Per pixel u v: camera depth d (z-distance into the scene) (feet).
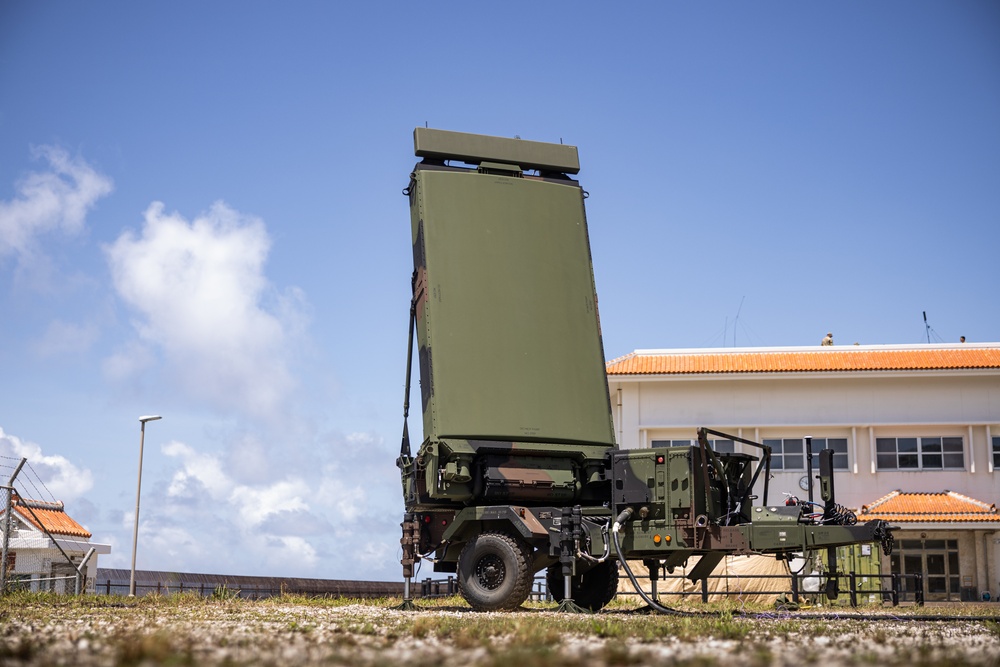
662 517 49.37
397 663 22.09
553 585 58.49
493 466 53.01
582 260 57.93
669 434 136.05
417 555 55.57
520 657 22.03
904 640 33.35
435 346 53.47
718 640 31.68
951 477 131.75
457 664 22.03
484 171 57.82
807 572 81.51
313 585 103.55
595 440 54.85
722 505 51.03
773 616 51.57
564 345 55.77
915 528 123.24
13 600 56.34
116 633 31.86
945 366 131.03
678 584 82.84
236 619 41.42
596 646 28.25
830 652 26.76
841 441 134.10
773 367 133.59
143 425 89.56
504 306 55.16
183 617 42.39
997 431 132.87
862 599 93.97
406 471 56.95
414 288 56.49
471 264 55.31
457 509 55.42
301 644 28.19
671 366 135.74
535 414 53.98
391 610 54.29
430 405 53.01
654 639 31.17
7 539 61.82
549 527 51.16
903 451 133.18
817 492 132.26
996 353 135.54
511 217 56.95
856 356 137.08
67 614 43.29
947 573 126.21
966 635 37.24
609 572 56.39
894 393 133.69
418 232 55.88
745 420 134.62
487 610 50.14
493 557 51.03
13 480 62.34
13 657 22.35
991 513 122.72
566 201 58.54
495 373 53.93
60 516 102.17
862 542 47.42
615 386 137.39
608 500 54.65
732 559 83.10
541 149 59.31
